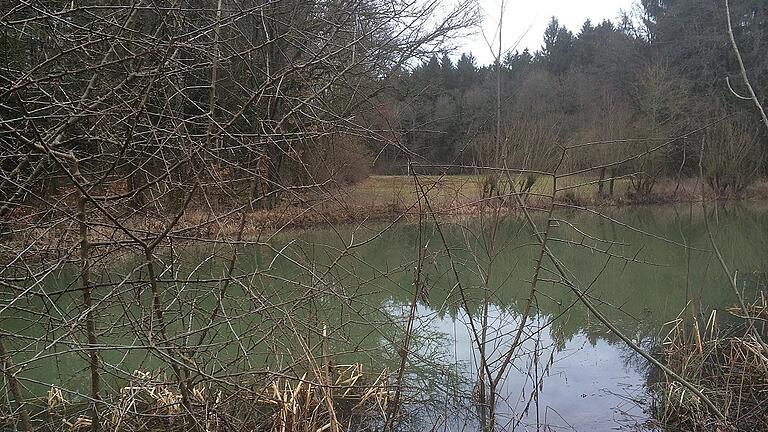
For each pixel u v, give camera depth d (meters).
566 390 5.23
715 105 19.50
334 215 7.94
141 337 3.35
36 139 2.68
